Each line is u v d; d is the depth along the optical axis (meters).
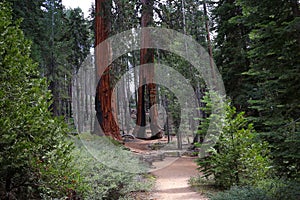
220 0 11.71
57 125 3.17
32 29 11.87
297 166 4.33
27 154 2.81
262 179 5.67
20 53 3.16
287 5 4.50
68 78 17.80
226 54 10.84
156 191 6.38
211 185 6.82
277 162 4.50
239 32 10.83
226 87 10.54
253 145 5.83
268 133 4.80
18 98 2.93
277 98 4.74
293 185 4.06
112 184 5.09
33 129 2.88
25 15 11.19
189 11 13.55
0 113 2.72
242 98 9.43
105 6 10.03
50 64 15.80
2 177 2.95
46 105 3.20
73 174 3.38
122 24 10.27
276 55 4.86
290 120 4.91
